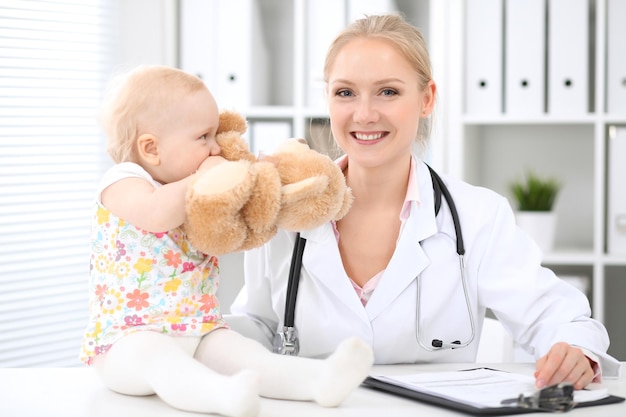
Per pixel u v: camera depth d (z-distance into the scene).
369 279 1.51
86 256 2.78
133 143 1.17
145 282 1.15
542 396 1.06
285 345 1.45
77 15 2.73
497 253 1.51
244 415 0.99
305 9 2.75
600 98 2.60
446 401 1.08
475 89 2.67
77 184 2.77
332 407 1.08
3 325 2.54
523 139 2.98
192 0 2.79
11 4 2.57
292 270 1.49
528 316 1.45
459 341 1.47
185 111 1.17
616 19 2.59
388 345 1.47
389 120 1.44
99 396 1.14
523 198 2.74
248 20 2.75
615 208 2.62
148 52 2.81
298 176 1.19
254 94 2.80
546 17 2.64
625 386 1.26
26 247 2.60
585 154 2.94
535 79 2.63
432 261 1.48
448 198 1.53
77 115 2.75
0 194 2.53
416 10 2.75
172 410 1.07
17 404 1.10
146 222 1.11
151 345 1.09
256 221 1.13
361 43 1.45
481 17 2.65
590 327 1.38
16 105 2.58
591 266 2.89
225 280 2.61
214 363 1.16
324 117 2.75
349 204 1.29
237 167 1.09
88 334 1.16
